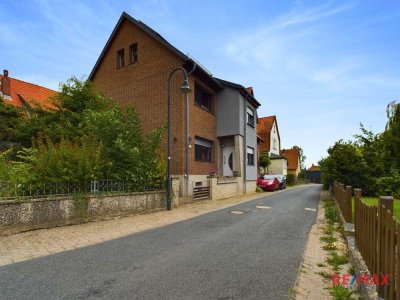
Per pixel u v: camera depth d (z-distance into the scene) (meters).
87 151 9.48
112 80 19.22
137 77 17.91
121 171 10.76
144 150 11.94
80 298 3.73
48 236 7.02
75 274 4.57
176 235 7.36
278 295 3.88
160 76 16.88
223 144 20.91
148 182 11.56
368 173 16.44
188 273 4.64
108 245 6.33
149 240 6.81
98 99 16.81
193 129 16.80
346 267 5.04
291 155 53.75
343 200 9.23
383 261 3.43
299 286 4.21
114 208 9.74
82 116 15.67
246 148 20.78
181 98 16.05
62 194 8.34
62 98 16.69
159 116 16.75
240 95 20.06
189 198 15.20
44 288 4.03
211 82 18.83
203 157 18.55
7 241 6.50
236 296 3.83
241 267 4.95
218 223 9.06
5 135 16.33
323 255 5.78
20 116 18.03
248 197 18.28
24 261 5.20
